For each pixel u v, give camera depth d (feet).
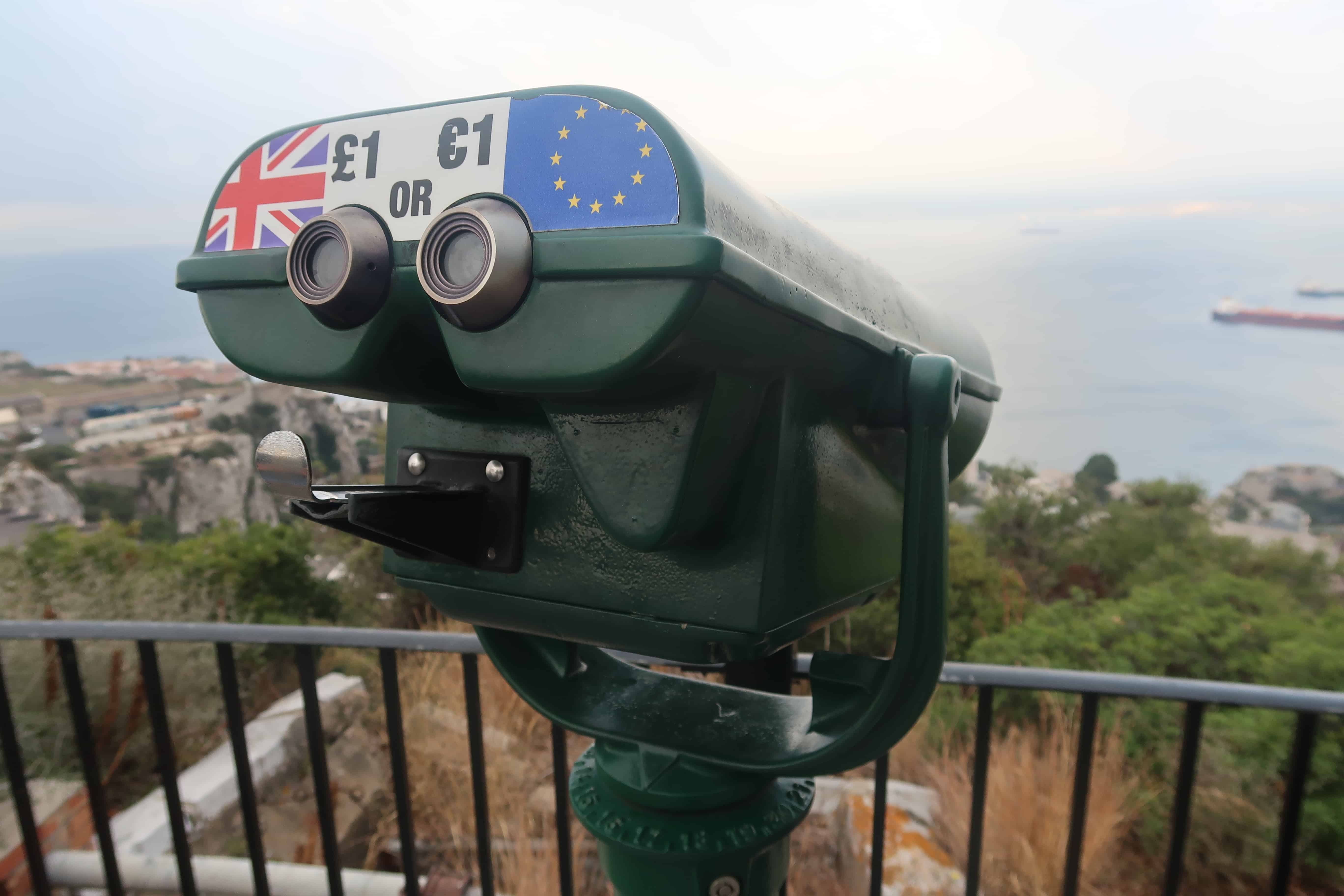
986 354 3.71
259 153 2.08
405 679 12.04
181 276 2.14
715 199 1.61
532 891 7.61
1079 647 11.67
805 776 2.60
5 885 7.36
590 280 1.60
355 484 2.15
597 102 1.66
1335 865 8.55
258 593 16.52
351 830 9.29
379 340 1.91
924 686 2.41
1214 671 10.84
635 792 2.74
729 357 1.80
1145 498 22.24
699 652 2.20
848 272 2.36
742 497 2.10
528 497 2.35
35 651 10.68
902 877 7.83
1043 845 8.32
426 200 1.83
